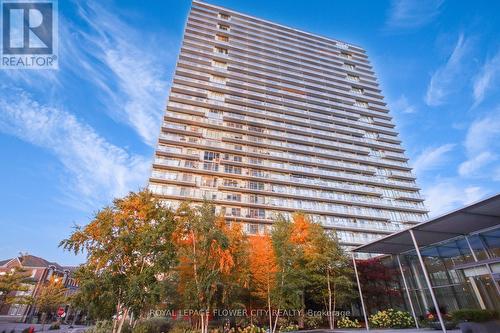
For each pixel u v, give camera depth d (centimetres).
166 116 5519
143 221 1458
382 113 7969
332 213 5403
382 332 1666
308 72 8050
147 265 1359
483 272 1338
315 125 6788
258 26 8562
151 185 4581
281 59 8012
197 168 5031
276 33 8688
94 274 1287
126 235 1328
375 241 1923
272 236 2158
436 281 2131
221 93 6475
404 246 2094
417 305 2255
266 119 6512
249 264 1938
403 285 2409
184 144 5231
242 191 5069
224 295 1681
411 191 6525
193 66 6612
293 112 6825
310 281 2219
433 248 2131
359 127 7331
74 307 1309
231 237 1830
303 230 2447
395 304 2400
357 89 8438
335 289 2233
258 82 7100
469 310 1309
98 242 1357
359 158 6600
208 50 7256
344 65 8875
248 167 5522
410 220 5959
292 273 1969
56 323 3759
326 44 9144
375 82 8744
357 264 2547
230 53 7456
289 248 2067
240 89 6788
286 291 1900
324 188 5781
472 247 1803
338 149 6669
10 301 3506
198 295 1552
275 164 5731
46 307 4409
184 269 1627
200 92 6147
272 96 7088
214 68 6838
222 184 5053
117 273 1316
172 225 1518
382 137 7331
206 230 1647
